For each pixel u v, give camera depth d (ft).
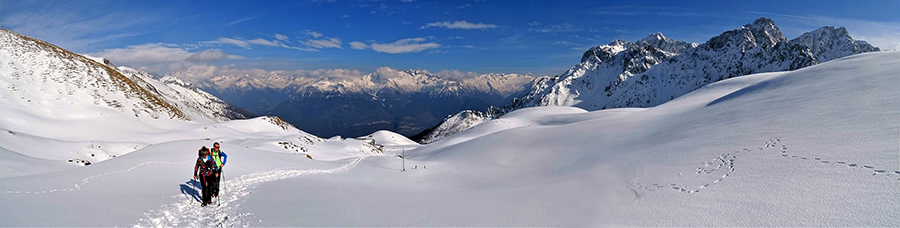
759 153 44.16
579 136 113.70
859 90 64.64
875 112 48.37
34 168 60.29
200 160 35.73
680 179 42.09
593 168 64.18
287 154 93.56
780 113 64.18
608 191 42.34
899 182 26.91
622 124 117.80
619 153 74.33
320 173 67.10
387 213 33.22
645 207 32.60
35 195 31.14
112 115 149.38
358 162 103.55
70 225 24.49
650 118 119.65
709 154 50.72
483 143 151.84
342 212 33.30
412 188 55.42
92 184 38.60
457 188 57.16
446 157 142.82
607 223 28.68
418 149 265.95
